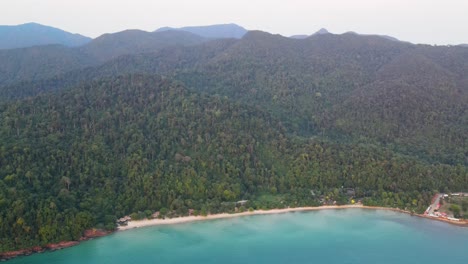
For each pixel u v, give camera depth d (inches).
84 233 6525.6
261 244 6491.1
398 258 6102.4
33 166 7209.6
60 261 5767.7
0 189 6417.3
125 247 6264.8
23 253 5920.3
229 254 6136.8
